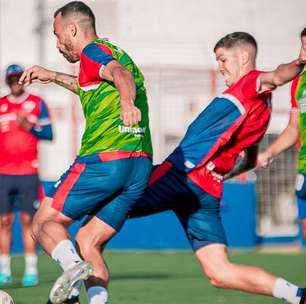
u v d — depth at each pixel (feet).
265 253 122.11
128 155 50.47
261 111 54.24
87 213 51.21
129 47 189.06
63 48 53.36
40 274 97.81
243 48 55.16
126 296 76.48
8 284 88.84
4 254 91.56
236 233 129.80
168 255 118.93
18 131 92.32
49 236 49.78
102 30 194.39
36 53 193.77
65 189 50.70
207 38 195.72
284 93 154.92
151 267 103.04
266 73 52.70
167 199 55.47
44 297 77.05
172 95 145.18
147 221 127.34
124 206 51.52
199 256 55.21
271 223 135.54
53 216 50.78
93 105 50.65
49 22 193.67
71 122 134.72
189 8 195.31
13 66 92.99
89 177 50.31
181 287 83.20
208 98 141.69
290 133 63.57
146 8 194.49
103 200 51.01
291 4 196.85
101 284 50.70
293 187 137.08
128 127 50.55
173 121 144.56
